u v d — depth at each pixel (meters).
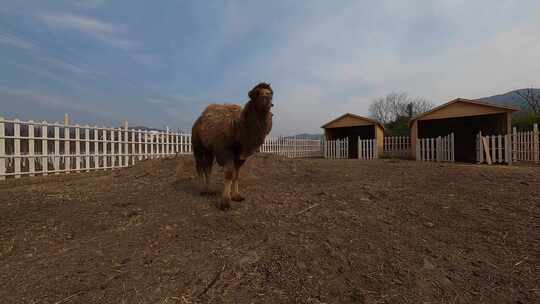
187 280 2.61
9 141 8.76
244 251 3.11
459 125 20.08
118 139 12.37
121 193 5.38
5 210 4.35
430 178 6.28
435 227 3.73
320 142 30.38
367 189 5.44
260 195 5.09
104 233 3.67
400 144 22.55
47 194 5.29
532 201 4.42
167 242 3.37
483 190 5.13
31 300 2.36
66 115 10.19
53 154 9.82
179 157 8.38
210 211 4.32
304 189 5.60
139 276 2.68
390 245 3.23
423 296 2.39
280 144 24.52
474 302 2.31
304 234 3.51
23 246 3.33
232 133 4.26
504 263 2.86
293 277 2.64
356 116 21.00
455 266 2.81
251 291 2.46
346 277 2.64
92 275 2.70
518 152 13.11
